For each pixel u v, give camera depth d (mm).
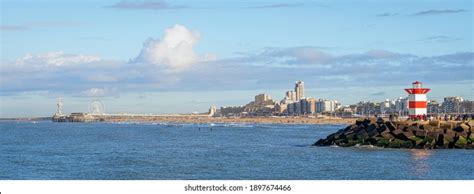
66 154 84500
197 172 61875
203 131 188000
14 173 62625
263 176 58344
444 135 77625
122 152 87312
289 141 114750
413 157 69000
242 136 142375
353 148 82375
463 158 67188
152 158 76438
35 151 90812
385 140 81188
